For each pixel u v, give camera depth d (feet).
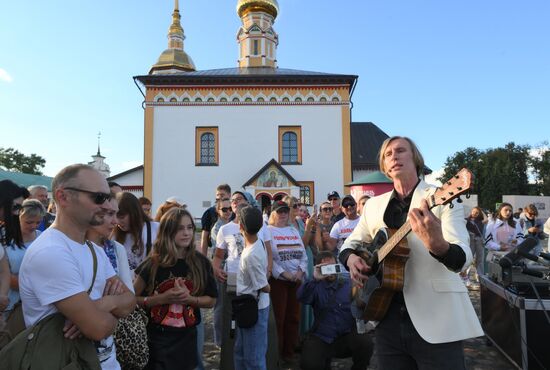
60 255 6.50
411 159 8.61
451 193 6.85
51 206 24.50
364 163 114.83
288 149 94.94
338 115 94.53
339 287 14.58
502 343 16.52
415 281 7.92
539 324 14.21
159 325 10.54
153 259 10.96
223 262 16.30
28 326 6.61
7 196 12.30
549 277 15.11
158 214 17.24
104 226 8.38
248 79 94.17
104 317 6.61
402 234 7.74
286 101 94.89
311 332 14.82
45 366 6.20
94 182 6.95
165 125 94.07
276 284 17.21
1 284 11.37
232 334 13.66
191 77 93.40
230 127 94.53
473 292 29.78
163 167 93.20
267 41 118.62
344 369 16.56
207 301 10.99
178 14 141.69
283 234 18.16
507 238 29.45
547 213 124.57
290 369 16.49
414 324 7.73
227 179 93.56
